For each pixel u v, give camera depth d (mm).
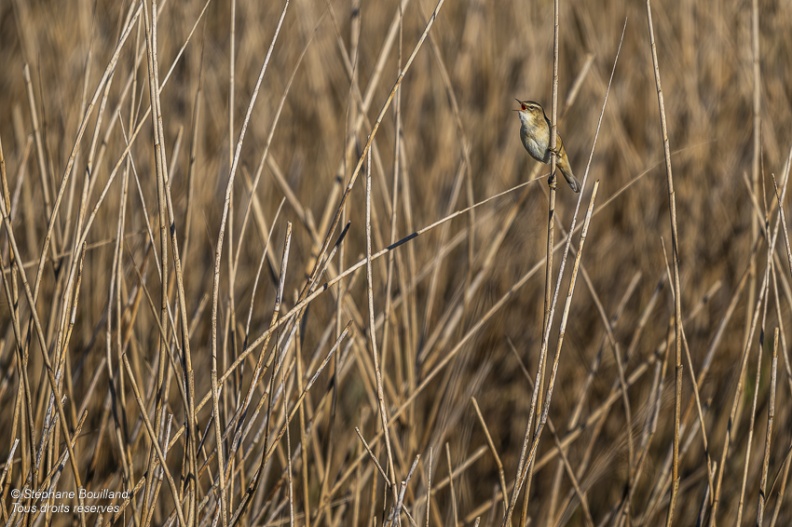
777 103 13633
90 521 7539
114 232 9977
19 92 14102
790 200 11930
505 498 6496
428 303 9164
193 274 10734
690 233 12727
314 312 11578
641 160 13969
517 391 11648
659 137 13953
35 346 8633
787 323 11008
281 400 7387
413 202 12969
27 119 13461
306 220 8391
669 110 14078
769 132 12617
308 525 6617
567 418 11289
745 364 6711
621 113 14656
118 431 6496
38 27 14141
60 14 13539
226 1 14766
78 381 9281
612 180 14086
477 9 14352
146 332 9273
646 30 14875
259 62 13805
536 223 12852
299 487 8195
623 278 12883
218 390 5918
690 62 13969
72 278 6168
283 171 13164
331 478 9125
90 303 9742
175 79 12641
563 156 7953
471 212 8844
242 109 13031
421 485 8070
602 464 9758
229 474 6422
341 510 7578
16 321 5926
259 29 14141
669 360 10562
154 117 5758
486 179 13273
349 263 11883
